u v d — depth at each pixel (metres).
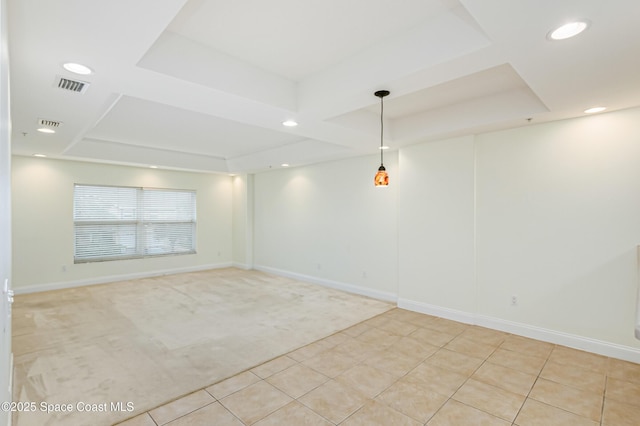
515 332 3.64
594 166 3.17
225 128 4.52
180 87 2.41
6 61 1.38
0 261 1.04
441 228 4.21
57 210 5.73
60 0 1.43
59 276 5.75
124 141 5.39
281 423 2.17
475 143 3.94
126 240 6.58
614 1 1.48
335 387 2.60
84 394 2.49
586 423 2.16
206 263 7.71
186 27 2.16
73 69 2.11
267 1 1.88
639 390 2.53
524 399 2.43
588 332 3.21
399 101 3.56
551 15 1.60
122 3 1.47
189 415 2.25
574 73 2.23
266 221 7.44
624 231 3.03
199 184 7.59
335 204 5.89
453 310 4.12
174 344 3.42
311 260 6.36
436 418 2.22
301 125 3.45
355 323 4.04
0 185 1.03
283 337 3.61
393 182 5.02
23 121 3.28
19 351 3.23
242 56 2.55
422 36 2.17
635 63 2.08
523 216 3.59
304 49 2.46
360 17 2.07
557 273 3.38
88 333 3.70
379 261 5.21
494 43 1.87
